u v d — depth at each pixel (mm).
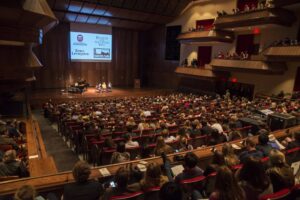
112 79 25297
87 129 7422
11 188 2904
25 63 8141
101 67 24297
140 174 3178
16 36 7051
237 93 18984
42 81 21188
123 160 4262
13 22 6777
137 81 24422
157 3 20250
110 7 19281
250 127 7285
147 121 9320
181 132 6566
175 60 23875
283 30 15609
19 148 6129
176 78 23922
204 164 4176
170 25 23844
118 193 2689
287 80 15656
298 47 13102
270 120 7441
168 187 1957
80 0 17578
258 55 15492
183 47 23016
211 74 18703
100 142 6289
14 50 7762
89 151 6688
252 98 18016
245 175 2488
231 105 12398
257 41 17266
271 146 4113
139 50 26766
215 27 18062
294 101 12750
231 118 7883
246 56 16594
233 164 3305
